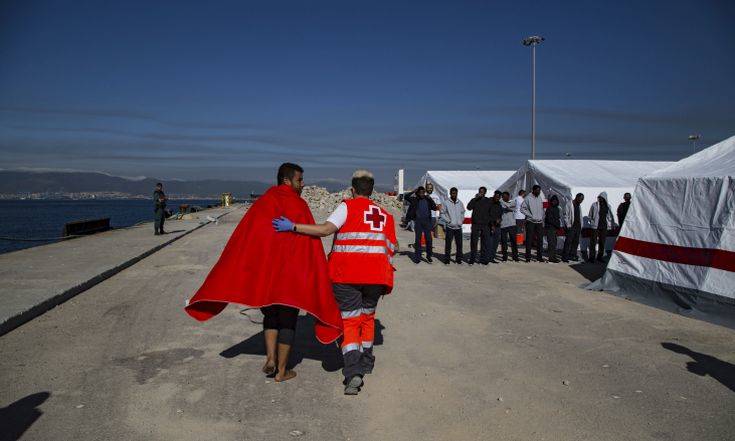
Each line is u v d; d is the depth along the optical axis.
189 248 15.19
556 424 3.83
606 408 4.13
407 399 4.30
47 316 6.88
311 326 6.70
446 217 12.78
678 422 3.88
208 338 5.99
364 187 4.68
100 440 3.47
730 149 8.80
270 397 4.29
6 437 3.49
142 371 4.86
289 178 4.95
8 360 5.10
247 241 4.62
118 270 10.66
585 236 14.96
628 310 7.78
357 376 4.39
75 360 5.12
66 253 12.83
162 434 3.58
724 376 4.90
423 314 7.32
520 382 4.70
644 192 9.21
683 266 7.91
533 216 13.25
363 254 4.54
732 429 3.77
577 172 16.64
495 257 14.17
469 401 4.26
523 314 7.39
